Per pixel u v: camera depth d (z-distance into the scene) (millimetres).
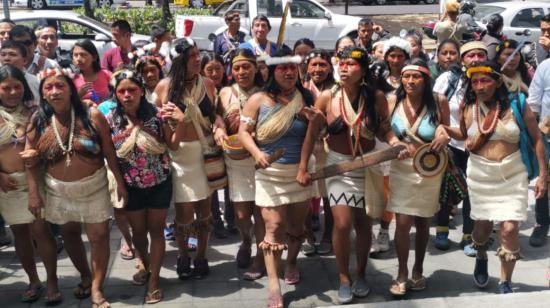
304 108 4000
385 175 4508
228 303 4320
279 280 4668
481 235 4395
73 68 5406
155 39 5809
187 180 4434
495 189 4176
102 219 4117
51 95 3881
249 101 4160
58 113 3992
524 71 5066
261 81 4656
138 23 15523
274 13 13570
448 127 4262
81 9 16484
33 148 4016
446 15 7199
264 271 4730
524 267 4887
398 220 4234
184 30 6391
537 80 5238
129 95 4027
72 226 4230
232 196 4699
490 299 4102
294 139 4137
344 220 4129
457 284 4598
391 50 4934
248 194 4652
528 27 13836
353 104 4094
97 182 4078
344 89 4121
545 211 5207
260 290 4523
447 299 4117
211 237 5562
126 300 4375
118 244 5410
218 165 4664
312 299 4383
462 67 5168
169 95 4387
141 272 4609
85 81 5230
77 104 4000
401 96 4277
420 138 4176
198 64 4402
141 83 4121
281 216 4188
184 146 4398
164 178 4234
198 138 4457
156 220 4281
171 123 4117
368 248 4348
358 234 4316
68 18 11336
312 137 4043
